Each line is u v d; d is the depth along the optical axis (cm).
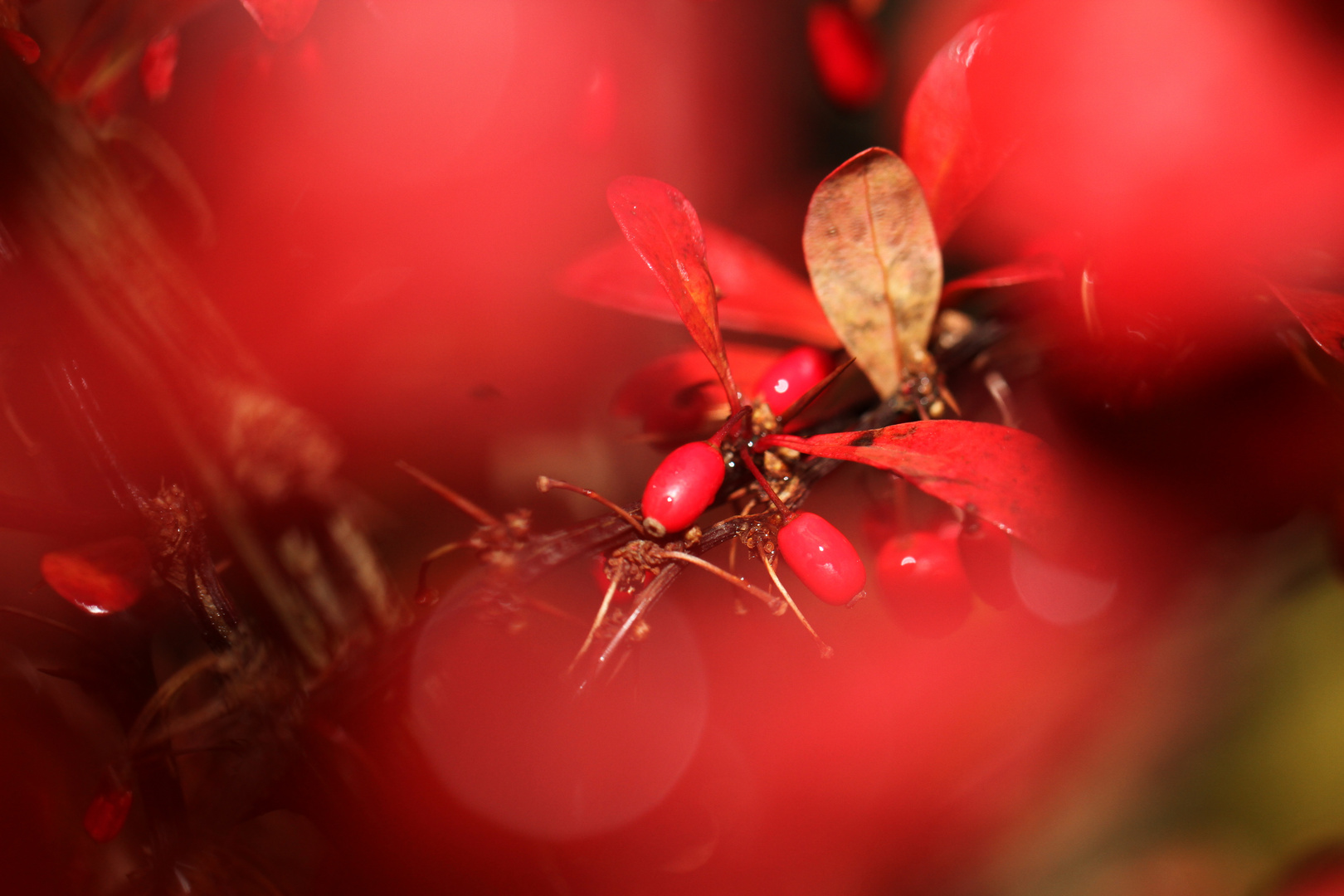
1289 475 30
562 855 29
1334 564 31
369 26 29
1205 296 29
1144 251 29
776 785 32
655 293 30
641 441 29
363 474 31
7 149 27
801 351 29
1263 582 40
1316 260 29
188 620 29
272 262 30
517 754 29
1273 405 29
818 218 28
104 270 27
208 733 28
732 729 32
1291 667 38
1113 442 30
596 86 31
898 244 28
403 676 28
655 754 30
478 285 32
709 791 31
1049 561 27
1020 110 29
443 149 30
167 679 30
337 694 28
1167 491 30
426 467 32
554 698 28
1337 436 29
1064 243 29
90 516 28
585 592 31
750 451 28
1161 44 29
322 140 29
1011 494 27
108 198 28
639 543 27
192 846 28
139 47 28
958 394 30
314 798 28
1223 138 29
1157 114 29
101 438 28
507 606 27
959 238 32
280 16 27
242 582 28
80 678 28
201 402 28
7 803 29
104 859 30
